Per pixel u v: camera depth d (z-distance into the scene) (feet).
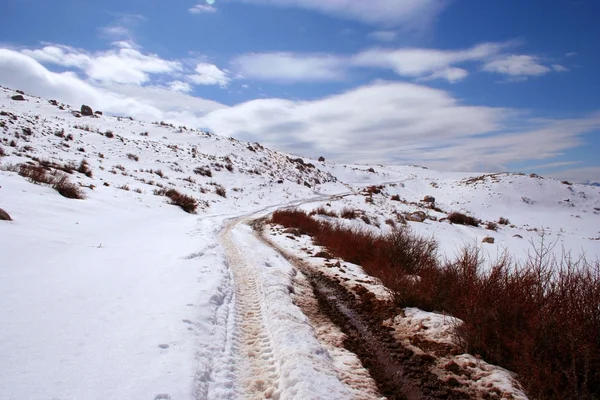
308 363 11.75
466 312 15.42
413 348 14.79
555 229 111.55
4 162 55.47
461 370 12.73
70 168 69.62
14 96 166.30
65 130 116.26
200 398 9.35
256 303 18.78
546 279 14.43
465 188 188.65
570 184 186.39
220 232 45.83
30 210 32.76
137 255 25.14
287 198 123.13
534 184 180.34
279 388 10.59
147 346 11.44
